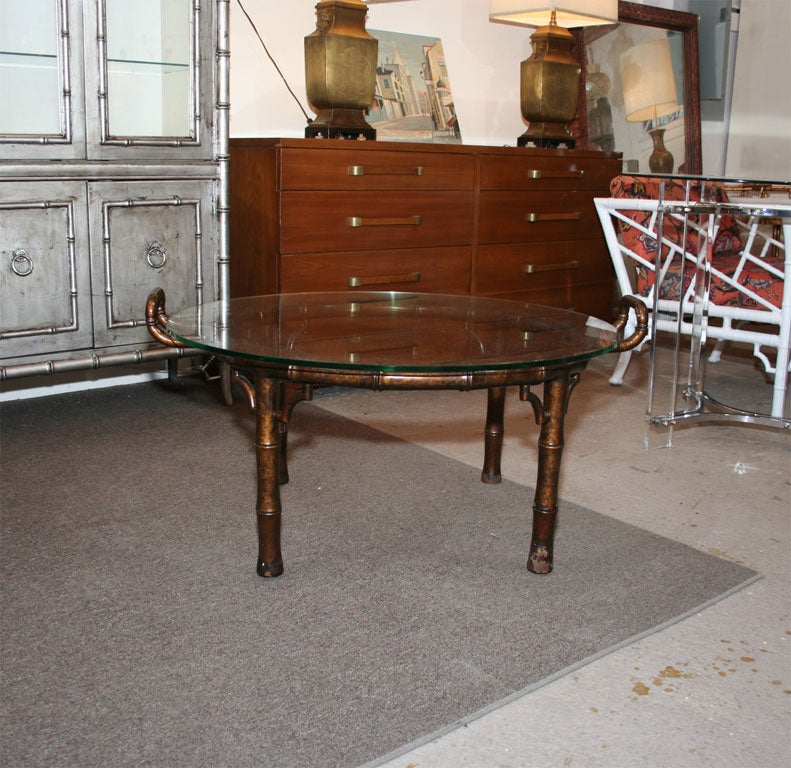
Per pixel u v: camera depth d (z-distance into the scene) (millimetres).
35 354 2391
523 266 3326
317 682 1334
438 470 2256
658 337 4082
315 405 2811
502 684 1347
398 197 2902
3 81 2281
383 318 1856
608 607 1588
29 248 2330
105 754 1157
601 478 2260
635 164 4199
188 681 1325
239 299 2074
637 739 1243
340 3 2789
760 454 2482
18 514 1911
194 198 2602
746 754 1221
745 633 1531
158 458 2289
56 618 1492
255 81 3117
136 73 2479
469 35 3705
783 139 4512
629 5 4105
